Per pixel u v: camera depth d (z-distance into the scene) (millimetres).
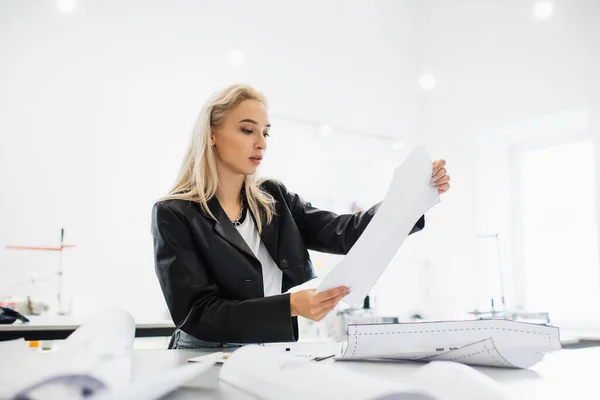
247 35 3613
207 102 1190
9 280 2707
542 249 3658
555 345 682
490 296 3680
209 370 681
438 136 4160
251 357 585
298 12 3871
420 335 725
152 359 795
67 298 2830
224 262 1042
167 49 3303
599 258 2934
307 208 1354
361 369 686
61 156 2908
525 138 3814
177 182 1188
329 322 3105
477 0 3926
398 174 920
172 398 493
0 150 2771
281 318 853
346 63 4035
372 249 871
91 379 432
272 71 3680
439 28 4250
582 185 3477
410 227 967
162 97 3246
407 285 4008
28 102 2865
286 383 482
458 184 3938
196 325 917
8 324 1830
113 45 3135
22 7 2910
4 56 2838
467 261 3793
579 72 3203
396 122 4211
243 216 1226
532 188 3773
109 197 3008
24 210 2785
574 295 3443
